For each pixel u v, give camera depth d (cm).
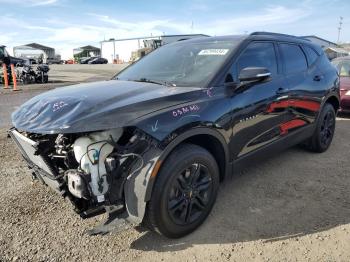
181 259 293
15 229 335
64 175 285
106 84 378
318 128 523
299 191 412
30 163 346
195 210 331
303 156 533
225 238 320
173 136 291
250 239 319
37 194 402
